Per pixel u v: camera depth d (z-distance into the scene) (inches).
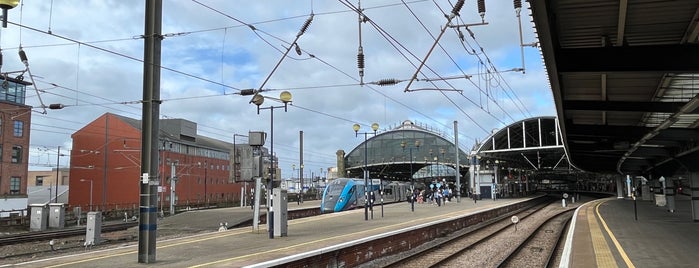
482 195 2891.2
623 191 3228.3
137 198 3070.9
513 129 2780.5
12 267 536.7
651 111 797.9
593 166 2415.1
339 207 1895.9
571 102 853.2
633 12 497.7
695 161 1146.7
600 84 748.0
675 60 551.2
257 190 919.0
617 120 1077.1
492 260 750.5
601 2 477.7
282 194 812.0
